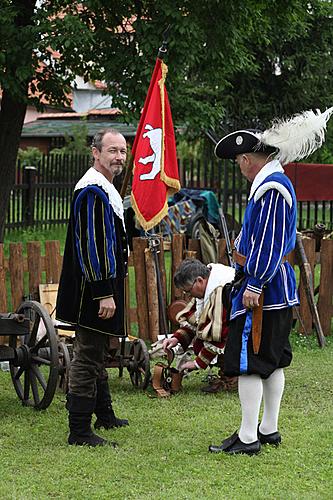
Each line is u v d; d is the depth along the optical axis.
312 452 5.18
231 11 10.92
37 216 18.44
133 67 10.64
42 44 10.20
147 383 6.63
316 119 5.06
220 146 5.17
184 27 10.38
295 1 11.91
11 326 5.96
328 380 7.17
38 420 5.83
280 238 4.86
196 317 6.47
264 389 5.25
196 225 14.69
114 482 4.63
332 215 13.45
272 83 20.12
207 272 6.31
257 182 4.98
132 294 10.66
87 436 5.27
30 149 29.00
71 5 10.97
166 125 7.54
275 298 5.01
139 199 7.47
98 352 5.23
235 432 5.27
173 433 5.58
